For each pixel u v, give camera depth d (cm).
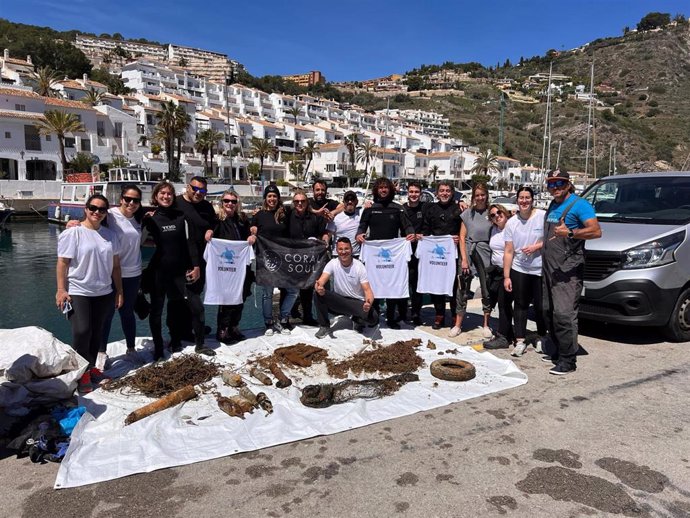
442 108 15200
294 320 716
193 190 551
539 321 593
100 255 450
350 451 351
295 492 302
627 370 510
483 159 8625
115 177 3478
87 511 284
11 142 4131
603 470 325
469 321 736
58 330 1080
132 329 546
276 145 8194
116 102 6375
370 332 636
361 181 7488
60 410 389
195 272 528
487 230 628
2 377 378
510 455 345
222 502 292
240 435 370
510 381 480
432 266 653
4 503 292
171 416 394
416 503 291
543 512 282
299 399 432
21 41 8944
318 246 640
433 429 385
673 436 371
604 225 630
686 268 569
